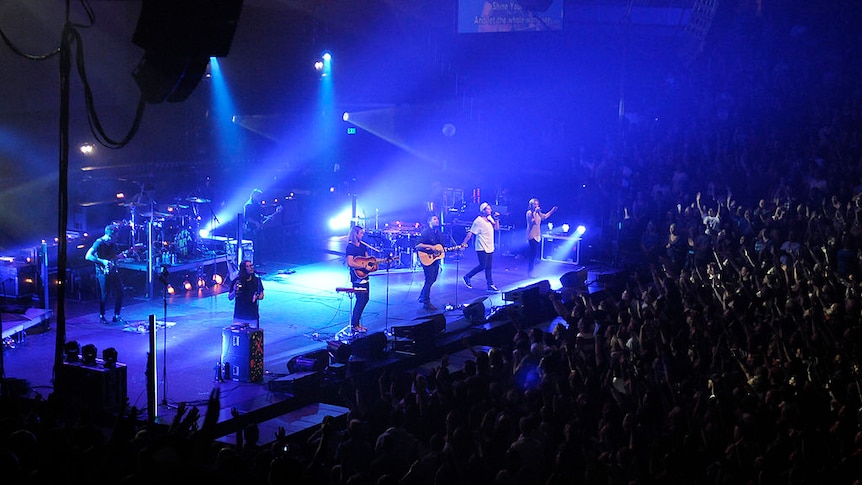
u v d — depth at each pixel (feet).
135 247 65.41
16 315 53.83
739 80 90.94
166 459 17.35
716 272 57.52
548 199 92.58
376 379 49.78
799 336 43.70
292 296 65.57
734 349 44.14
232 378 46.73
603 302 53.57
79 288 63.16
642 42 102.37
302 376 45.70
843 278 53.01
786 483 30.66
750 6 96.02
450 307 62.59
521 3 68.64
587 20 102.32
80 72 26.91
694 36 90.33
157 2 24.97
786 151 76.23
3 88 70.59
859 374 38.68
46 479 22.91
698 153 82.17
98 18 65.82
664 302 49.98
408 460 34.91
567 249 78.33
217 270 70.54
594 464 30.89
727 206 70.44
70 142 84.69
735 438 32.68
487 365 41.57
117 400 41.70
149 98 27.35
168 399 43.65
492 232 67.26
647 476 31.89
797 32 93.71
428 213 84.43
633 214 77.41
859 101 80.38
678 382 41.24
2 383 38.01
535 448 33.14
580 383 39.29
